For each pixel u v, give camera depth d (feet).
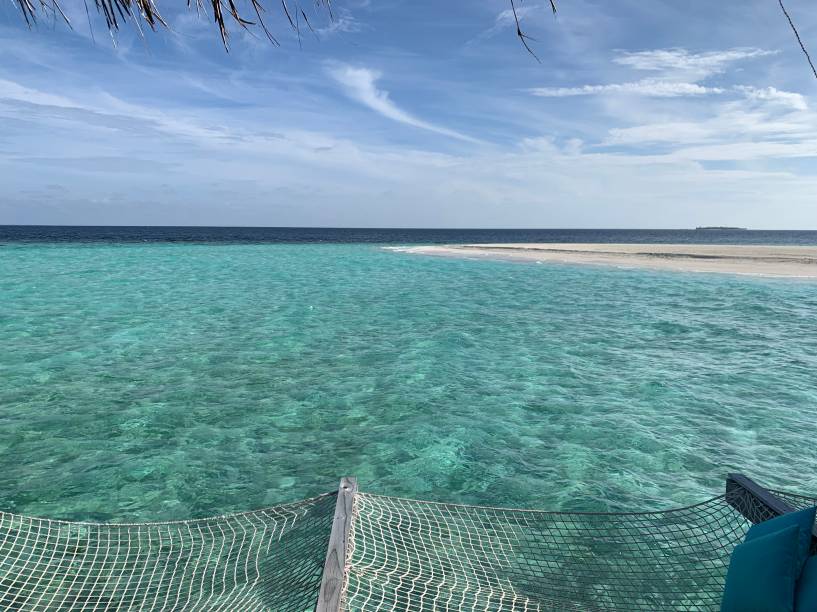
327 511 13.10
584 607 11.95
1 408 28.53
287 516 14.38
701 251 152.87
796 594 8.79
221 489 20.70
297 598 10.44
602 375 35.83
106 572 13.96
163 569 14.02
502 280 89.61
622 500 19.93
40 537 15.88
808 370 37.06
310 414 28.43
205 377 34.53
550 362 38.93
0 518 15.25
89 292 72.28
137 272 99.50
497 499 20.07
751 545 9.95
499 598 12.12
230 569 13.47
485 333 48.73
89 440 24.86
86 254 143.84
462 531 15.52
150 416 27.81
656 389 32.83
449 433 26.11
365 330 49.65
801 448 24.38
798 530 9.24
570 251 154.40
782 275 91.91
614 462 23.09
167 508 19.26
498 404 30.17
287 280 89.56
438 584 12.29
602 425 27.20
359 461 23.17
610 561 13.93
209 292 73.87
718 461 23.11
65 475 21.53
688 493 20.42
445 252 155.63
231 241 257.34
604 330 50.29
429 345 43.86
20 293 70.49
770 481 21.33
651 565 13.64
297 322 53.16
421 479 21.59
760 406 29.89
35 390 31.48
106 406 29.12
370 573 12.01
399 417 28.14
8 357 38.60
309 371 36.17
